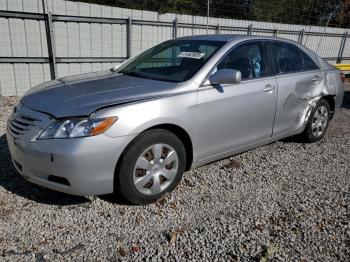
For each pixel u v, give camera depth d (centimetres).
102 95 311
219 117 356
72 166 275
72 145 273
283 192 360
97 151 278
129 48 966
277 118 430
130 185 303
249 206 328
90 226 287
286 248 269
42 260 246
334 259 259
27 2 785
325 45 1543
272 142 464
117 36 941
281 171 412
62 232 278
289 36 1382
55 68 854
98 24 898
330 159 458
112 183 295
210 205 327
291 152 476
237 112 373
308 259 258
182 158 337
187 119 328
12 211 303
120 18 927
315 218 312
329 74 513
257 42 421
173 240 273
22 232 276
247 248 267
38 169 289
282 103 430
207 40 409
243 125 386
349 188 375
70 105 294
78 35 876
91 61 916
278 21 2105
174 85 338
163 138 315
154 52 435
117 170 297
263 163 432
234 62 385
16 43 796
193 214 311
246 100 381
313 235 287
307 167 427
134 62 434
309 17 2192
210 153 363
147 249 262
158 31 1015
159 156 317
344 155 475
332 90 512
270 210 322
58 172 279
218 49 379
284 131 451
